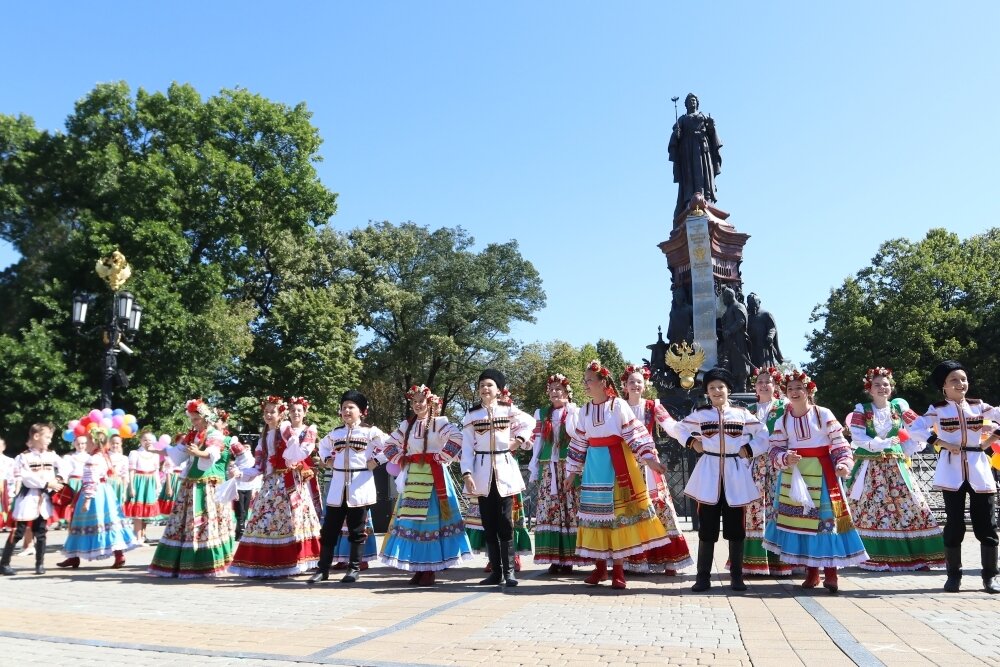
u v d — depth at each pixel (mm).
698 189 24812
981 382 36062
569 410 9039
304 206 31875
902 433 8586
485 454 7730
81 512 10578
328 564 8406
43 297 24219
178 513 9172
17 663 4469
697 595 6824
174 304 25375
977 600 6379
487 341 47281
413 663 4320
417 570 7801
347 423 8578
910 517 8648
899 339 35969
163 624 5762
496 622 5613
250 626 5633
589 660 4352
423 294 46312
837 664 4184
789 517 7043
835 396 36938
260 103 31047
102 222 25031
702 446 7180
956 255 39594
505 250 50094
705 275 22422
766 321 22297
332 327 33125
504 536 7637
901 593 6859
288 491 8914
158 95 28922
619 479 7320
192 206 28234
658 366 22906
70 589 8023
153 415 25859
